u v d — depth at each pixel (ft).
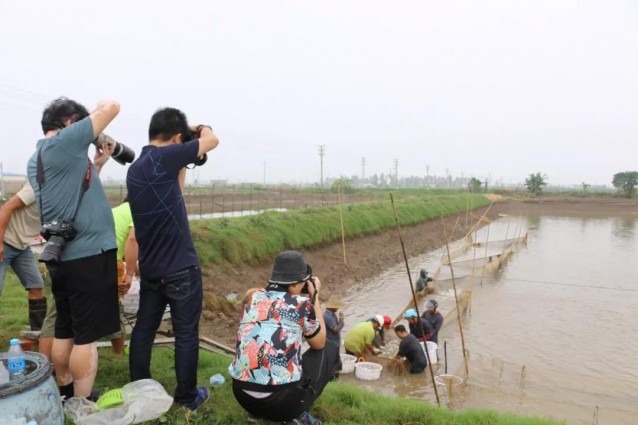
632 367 39.91
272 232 66.74
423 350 37.24
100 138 14.35
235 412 15.40
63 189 12.85
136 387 13.79
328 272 70.74
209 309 43.50
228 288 50.57
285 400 13.28
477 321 53.52
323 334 14.11
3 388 10.17
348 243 85.10
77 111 13.94
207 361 21.80
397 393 31.65
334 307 35.12
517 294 67.10
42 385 10.87
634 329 50.67
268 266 61.67
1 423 9.89
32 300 19.15
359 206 106.32
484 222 167.73
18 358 11.48
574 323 52.85
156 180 13.41
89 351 13.69
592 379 36.09
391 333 45.75
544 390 33.14
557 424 22.02
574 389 33.55
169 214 13.73
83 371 13.64
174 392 16.33
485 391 31.96
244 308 14.19
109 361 19.29
